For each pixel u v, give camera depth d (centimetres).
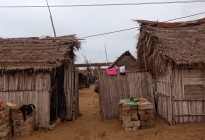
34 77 1268
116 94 1450
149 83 1466
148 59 1524
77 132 1201
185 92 1224
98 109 1888
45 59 1293
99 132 1184
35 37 1686
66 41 1534
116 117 1441
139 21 1675
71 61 1514
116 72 1457
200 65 1197
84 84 4250
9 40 1576
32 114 1205
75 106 1538
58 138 1100
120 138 1066
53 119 1393
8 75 1266
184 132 1087
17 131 1129
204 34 1439
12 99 1262
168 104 1241
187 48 1267
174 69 1223
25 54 1359
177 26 1666
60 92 1509
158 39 1337
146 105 1177
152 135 1072
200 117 1229
